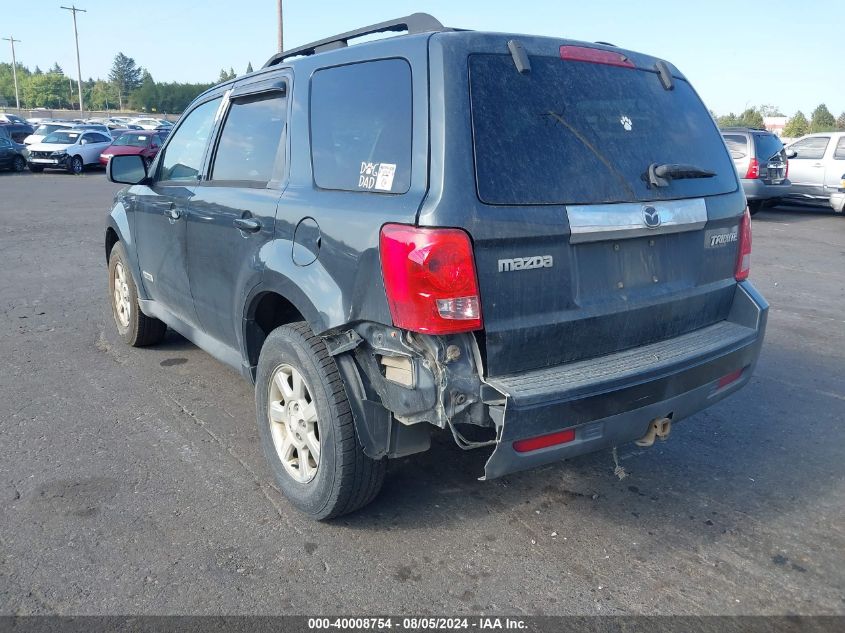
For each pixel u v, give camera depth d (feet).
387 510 11.49
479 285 8.68
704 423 15.15
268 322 12.53
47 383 16.88
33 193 65.87
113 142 95.04
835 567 10.18
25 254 34.37
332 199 10.18
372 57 10.27
